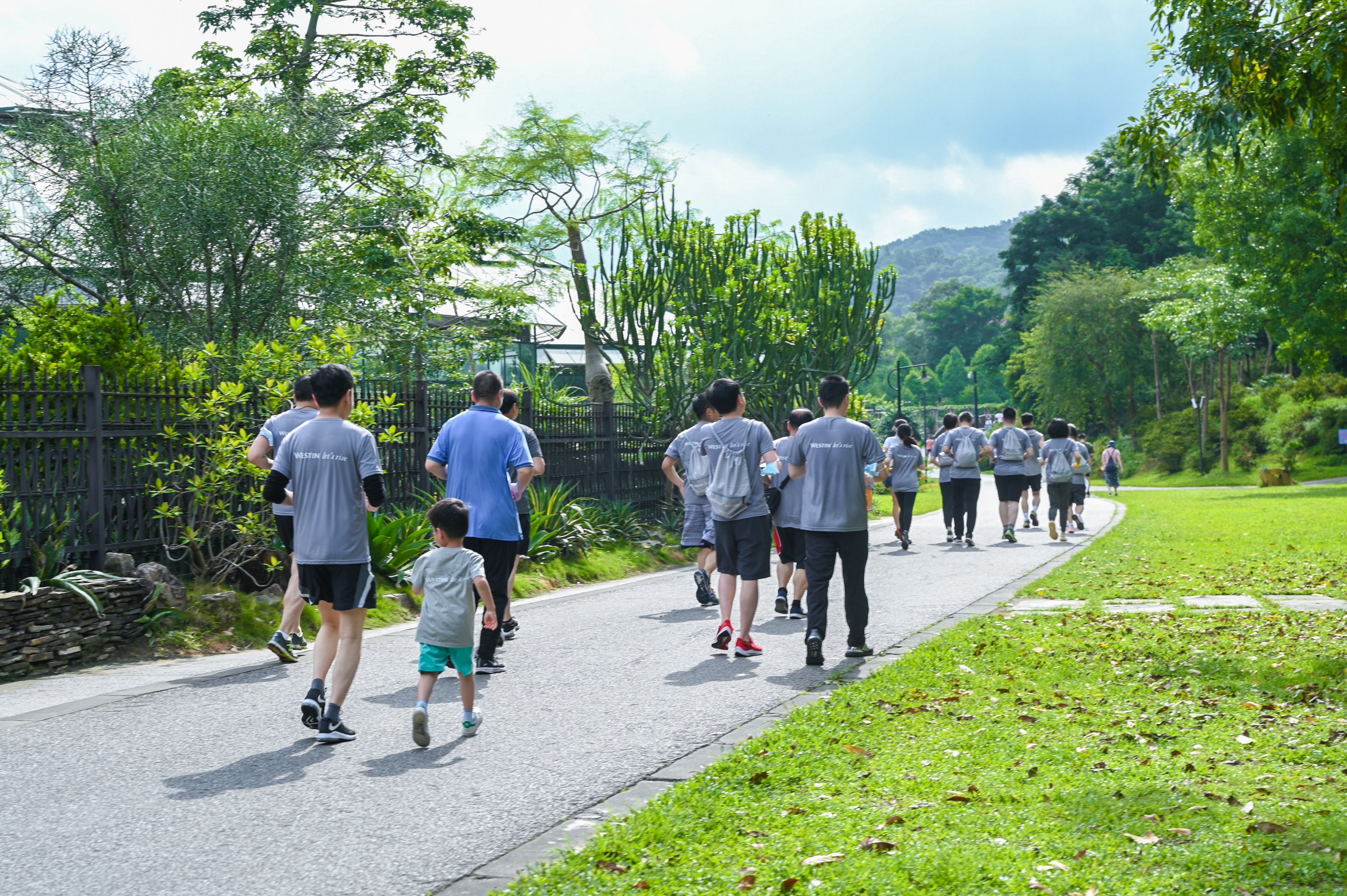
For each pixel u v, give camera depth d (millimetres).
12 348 10914
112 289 14656
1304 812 4012
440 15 21625
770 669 7340
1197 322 36406
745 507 7719
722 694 6527
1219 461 58219
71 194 14266
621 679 7027
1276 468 41719
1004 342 93250
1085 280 69812
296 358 10188
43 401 8180
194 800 4559
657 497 19031
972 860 3527
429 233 21094
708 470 8242
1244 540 15742
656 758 5117
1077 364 68750
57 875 3727
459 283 21891
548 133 22422
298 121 16500
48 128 14523
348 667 5602
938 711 5781
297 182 15039
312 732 5727
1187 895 3271
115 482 8867
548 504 13625
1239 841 3721
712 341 18859
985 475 76188
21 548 7949
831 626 9305
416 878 3674
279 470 5711
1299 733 5219
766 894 3334
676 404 18703
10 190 14680
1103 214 83375
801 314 20609
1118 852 3650
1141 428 68125
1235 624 8414
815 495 7520
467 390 13133
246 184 14297
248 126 14758
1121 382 68750
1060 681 6555
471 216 22234
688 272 18906
